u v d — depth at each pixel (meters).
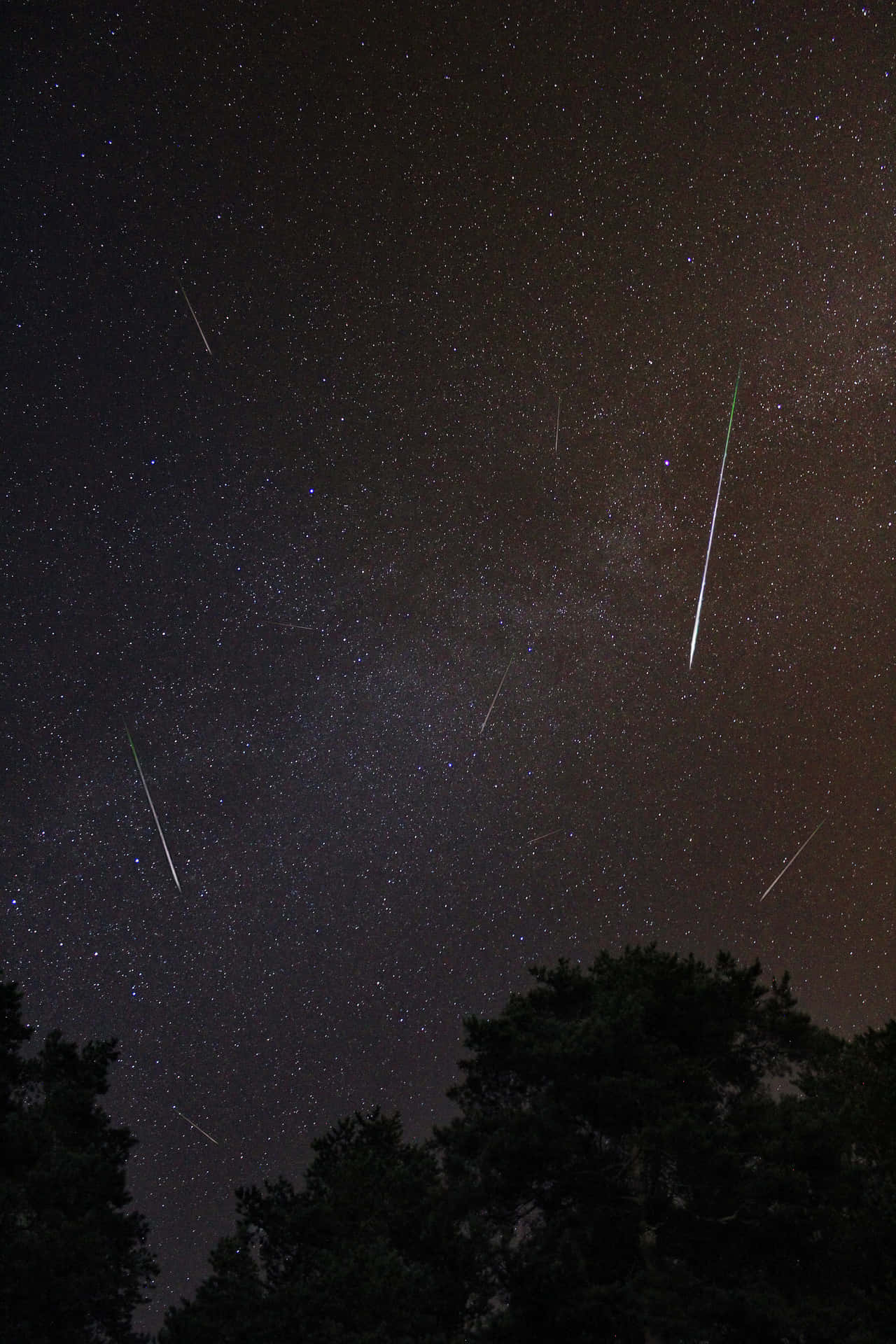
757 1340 12.82
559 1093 14.76
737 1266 13.88
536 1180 14.79
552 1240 13.88
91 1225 15.06
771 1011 15.85
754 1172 13.84
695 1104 14.33
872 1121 15.02
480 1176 15.04
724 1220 13.93
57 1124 16.72
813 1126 13.94
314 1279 14.33
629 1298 12.79
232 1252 15.20
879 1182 14.05
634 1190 14.50
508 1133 14.45
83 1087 17.95
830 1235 13.79
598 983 16.36
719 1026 15.47
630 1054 14.55
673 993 15.64
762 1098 15.09
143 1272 16.47
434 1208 15.05
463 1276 14.64
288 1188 16.33
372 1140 17.95
